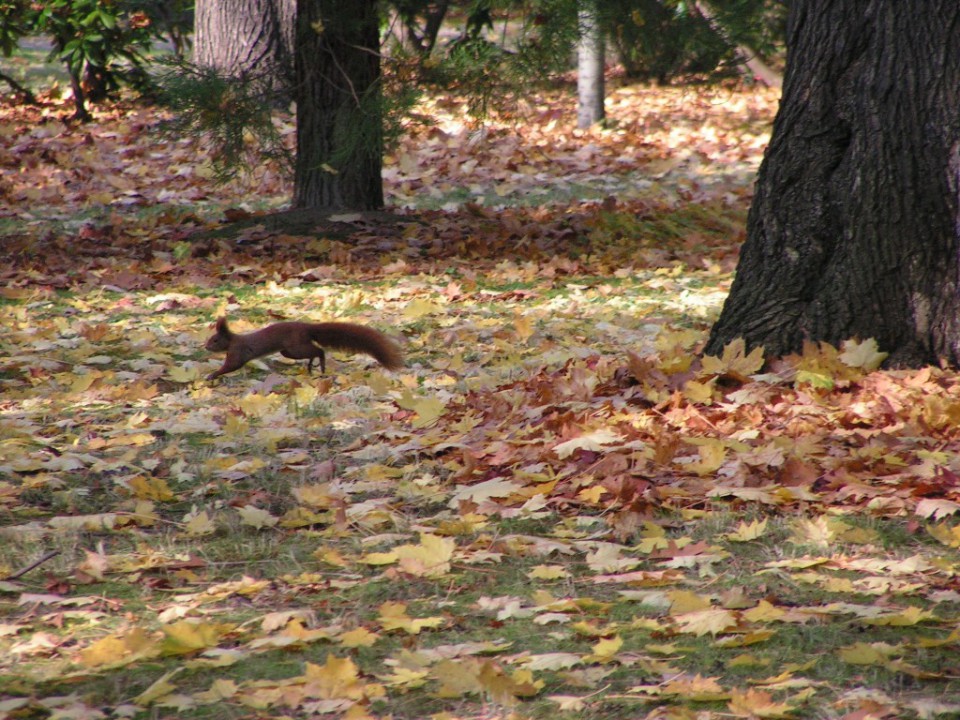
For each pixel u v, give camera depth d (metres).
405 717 5.48
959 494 8.20
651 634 6.34
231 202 25.19
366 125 19.89
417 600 6.91
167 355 13.79
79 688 5.75
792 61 11.35
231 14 31.25
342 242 21.22
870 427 9.72
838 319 11.05
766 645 6.16
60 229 22.81
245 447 10.23
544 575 7.22
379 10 25.33
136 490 8.88
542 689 5.75
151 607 6.82
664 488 8.48
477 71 19.91
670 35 21.30
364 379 12.55
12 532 7.99
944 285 10.67
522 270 19.48
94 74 35.88
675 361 11.27
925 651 6.00
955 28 10.47
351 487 9.03
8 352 13.89
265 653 6.18
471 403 11.34
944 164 10.55
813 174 11.17
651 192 26.42
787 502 8.34
